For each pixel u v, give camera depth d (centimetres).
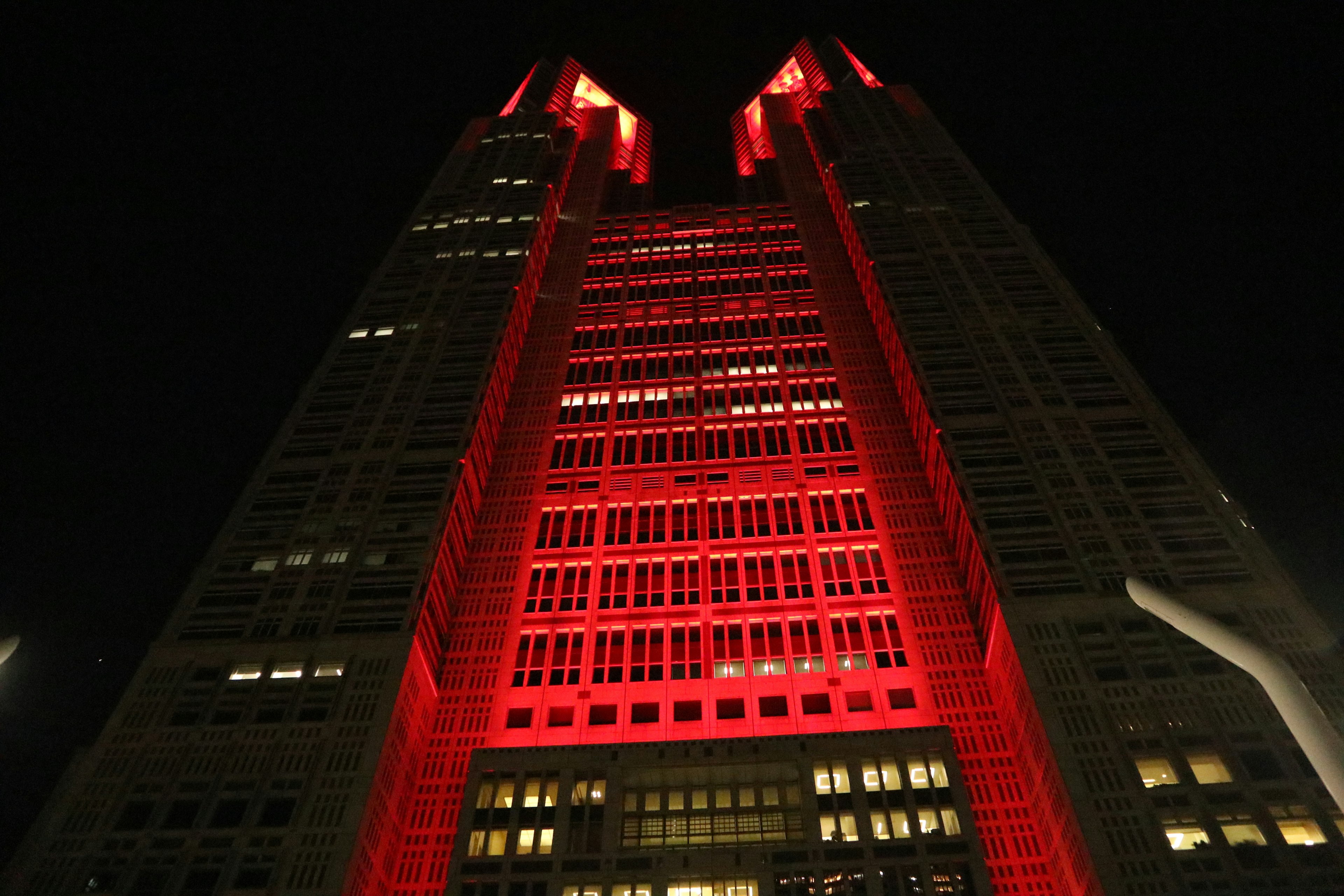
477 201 11206
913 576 6662
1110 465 6550
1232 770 4700
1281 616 5416
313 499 6975
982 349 7781
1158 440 6744
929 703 5831
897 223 9744
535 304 10169
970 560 6400
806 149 13150
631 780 5225
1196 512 6144
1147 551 5894
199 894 4641
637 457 8025
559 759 5300
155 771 5194
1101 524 6109
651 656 6372
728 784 5184
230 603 6184
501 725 5959
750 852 4781
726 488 7619
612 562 7094
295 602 6150
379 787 5184
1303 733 1986
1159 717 4966
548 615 6694
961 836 4753
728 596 6750
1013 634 5472
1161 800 4609
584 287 10531
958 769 5059
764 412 8394
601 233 11669
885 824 4853
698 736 5800
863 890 4588
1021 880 4891
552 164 12475
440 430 7581
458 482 7088
